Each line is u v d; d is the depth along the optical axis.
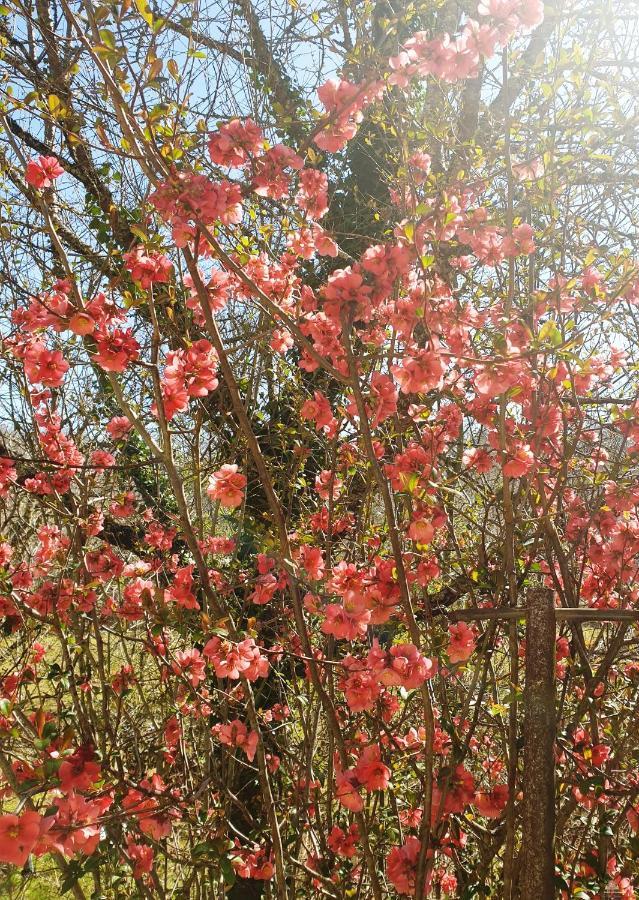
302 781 2.79
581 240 2.83
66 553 2.89
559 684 2.87
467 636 1.99
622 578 2.44
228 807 2.41
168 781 2.66
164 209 1.75
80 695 2.91
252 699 2.04
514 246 2.02
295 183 2.93
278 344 2.52
